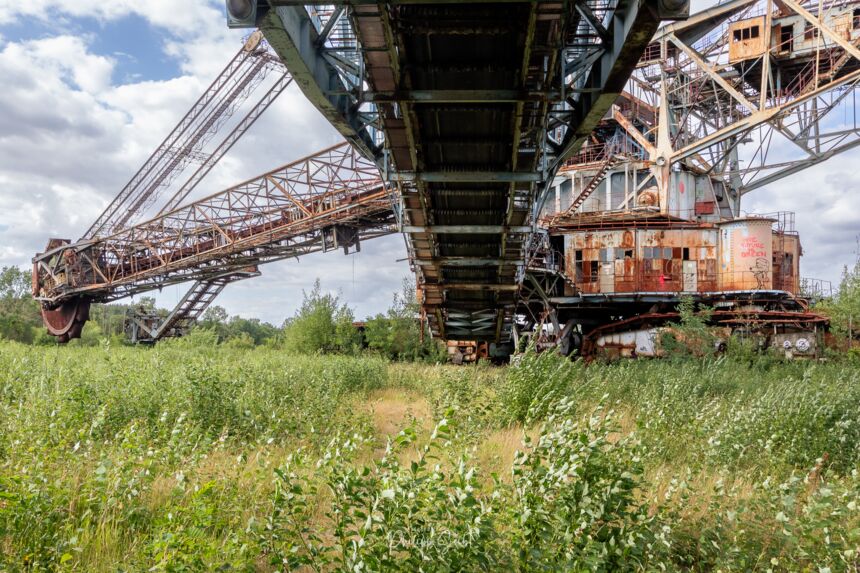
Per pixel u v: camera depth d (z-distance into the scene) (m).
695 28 38.28
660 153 37.28
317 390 13.94
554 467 5.40
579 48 11.93
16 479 5.97
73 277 43.94
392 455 5.35
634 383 16.94
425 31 10.73
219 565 4.81
